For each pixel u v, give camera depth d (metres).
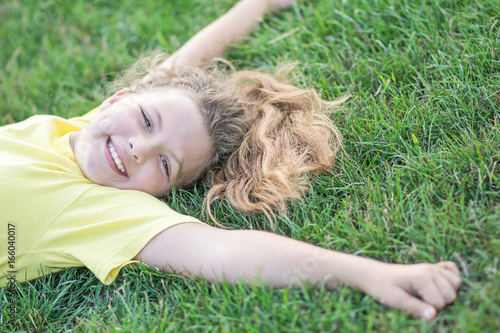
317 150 1.99
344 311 1.44
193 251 1.62
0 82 2.77
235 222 1.89
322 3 2.60
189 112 2.00
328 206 1.80
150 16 2.92
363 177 1.84
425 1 2.41
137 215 1.71
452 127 1.92
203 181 2.11
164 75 2.23
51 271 1.80
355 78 2.29
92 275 1.81
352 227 1.69
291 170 1.93
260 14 2.65
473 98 1.97
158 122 1.93
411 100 2.04
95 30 2.96
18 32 2.99
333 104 2.13
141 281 1.74
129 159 1.87
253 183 1.98
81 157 1.93
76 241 1.73
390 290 1.44
